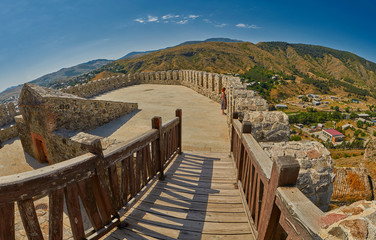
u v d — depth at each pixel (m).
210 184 3.87
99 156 2.24
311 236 1.11
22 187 1.59
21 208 1.65
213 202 3.31
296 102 140.12
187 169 4.50
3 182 1.51
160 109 10.77
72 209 2.05
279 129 4.20
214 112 10.27
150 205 3.24
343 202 6.51
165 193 3.57
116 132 7.38
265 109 5.02
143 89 17.88
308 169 2.90
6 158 7.42
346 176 6.82
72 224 2.08
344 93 174.50
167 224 2.82
